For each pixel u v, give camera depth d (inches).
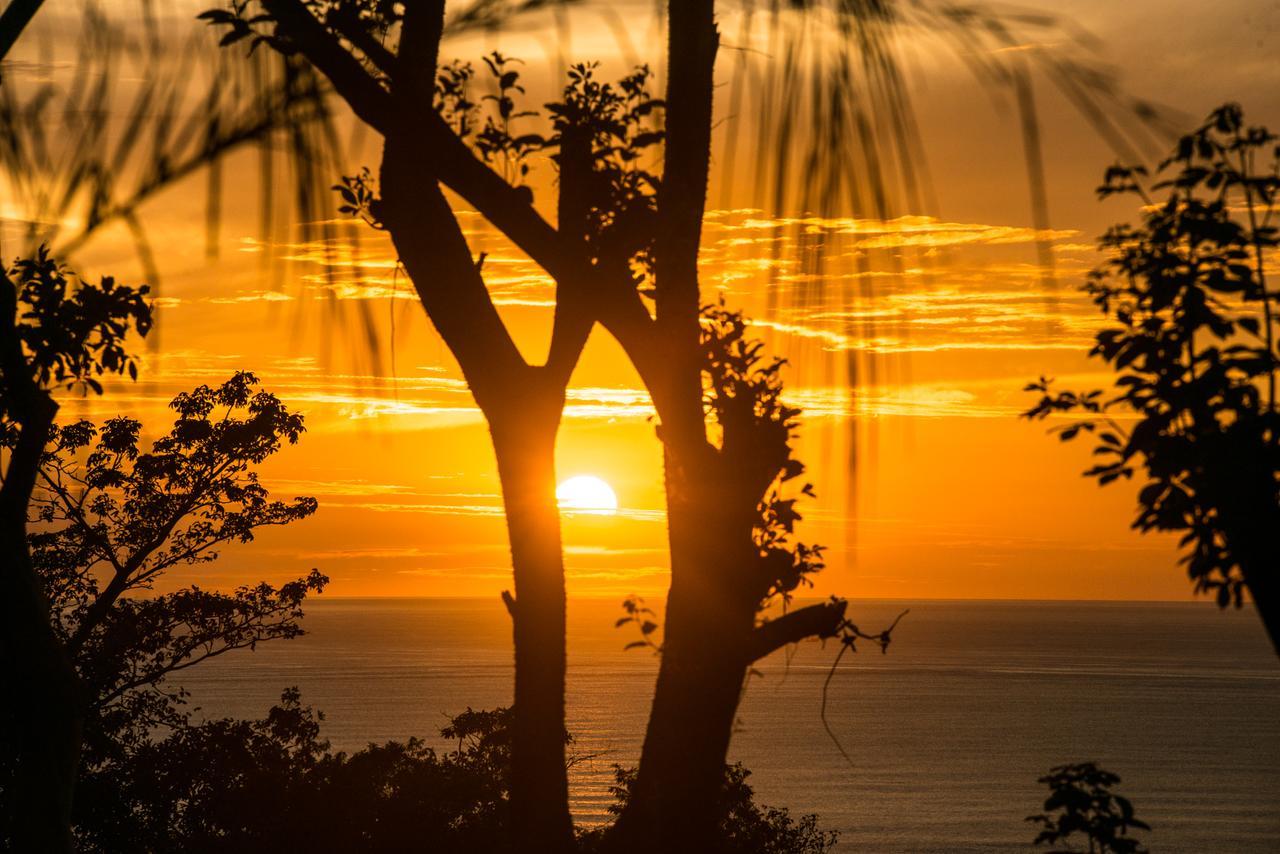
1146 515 1012.5
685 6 1055.6
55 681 967.6
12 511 942.4
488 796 3186.5
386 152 832.9
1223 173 985.5
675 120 1062.4
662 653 1216.2
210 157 210.8
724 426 1157.7
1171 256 1049.5
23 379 846.5
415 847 3058.6
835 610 1220.5
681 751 1208.2
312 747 3548.2
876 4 216.8
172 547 3489.2
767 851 3412.9
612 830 1270.9
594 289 1075.3
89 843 3444.9
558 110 944.3
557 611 1368.1
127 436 2420.0
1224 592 1015.0
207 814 3371.1
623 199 1027.3
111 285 778.2
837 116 214.7
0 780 1884.8
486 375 1262.3
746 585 1180.5
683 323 1113.4
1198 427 983.6
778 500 1192.2
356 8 626.5
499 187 892.0
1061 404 1048.2
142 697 3629.4
